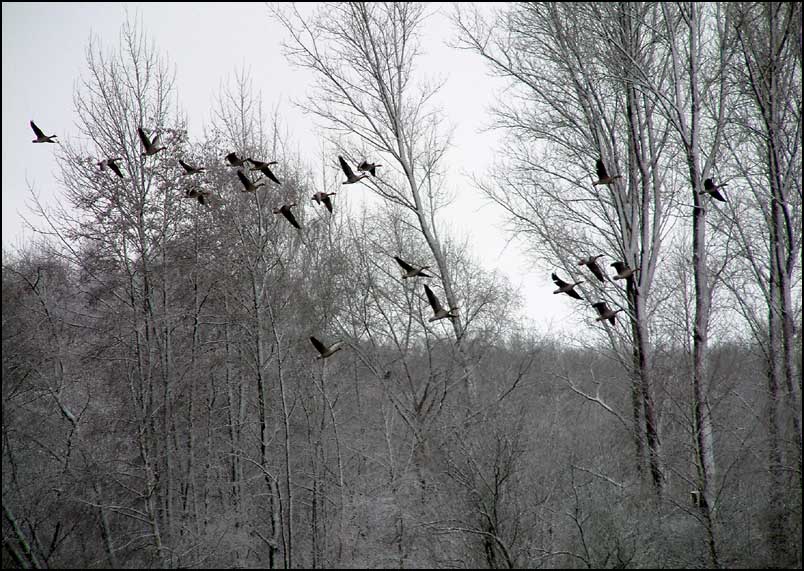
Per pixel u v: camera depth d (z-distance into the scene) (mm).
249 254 21281
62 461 19016
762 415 19750
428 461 19844
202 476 22328
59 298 21688
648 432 20188
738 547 17203
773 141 20250
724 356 21719
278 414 21766
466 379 21250
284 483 21562
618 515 17906
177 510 20969
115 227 21656
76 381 20703
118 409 20844
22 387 19938
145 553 18656
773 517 17812
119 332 21219
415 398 21906
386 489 20156
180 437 22469
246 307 20812
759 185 22531
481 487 17484
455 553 17859
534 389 22016
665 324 22641
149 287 21719
